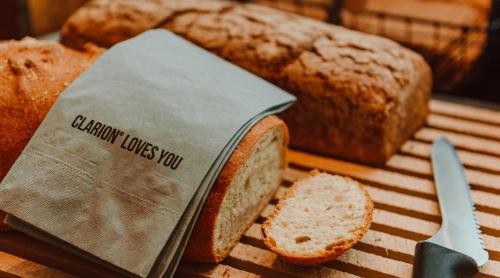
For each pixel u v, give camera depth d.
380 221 0.68
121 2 0.84
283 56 0.76
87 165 0.62
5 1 0.99
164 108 0.63
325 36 0.78
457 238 0.63
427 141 0.79
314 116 0.75
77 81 0.65
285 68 0.76
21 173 0.62
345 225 0.64
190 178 0.60
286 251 0.61
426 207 0.70
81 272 0.63
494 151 0.77
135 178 0.61
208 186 0.61
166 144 0.61
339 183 0.68
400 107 0.74
